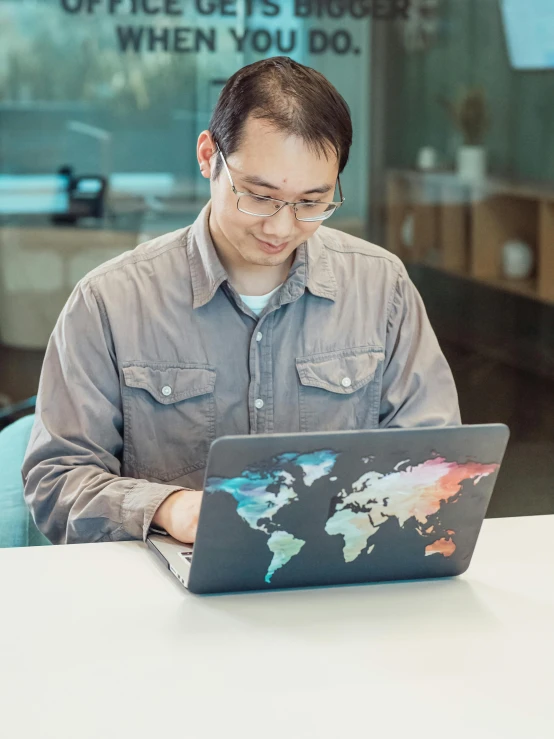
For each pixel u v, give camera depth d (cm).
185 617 114
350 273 170
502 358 329
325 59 292
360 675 103
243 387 162
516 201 317
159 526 136
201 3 282
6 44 276
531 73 308
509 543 139
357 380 166
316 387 164
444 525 122
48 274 295
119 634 110
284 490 113
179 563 125
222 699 98
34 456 153
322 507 116
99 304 159
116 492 140
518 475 329
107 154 287
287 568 120
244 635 110
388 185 308
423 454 115
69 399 156
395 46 296
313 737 92
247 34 285
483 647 109
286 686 100
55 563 128
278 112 134
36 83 279
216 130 143
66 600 118
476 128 309
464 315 324
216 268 158
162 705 97
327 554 120
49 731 92
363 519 118
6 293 294
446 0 297
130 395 159
